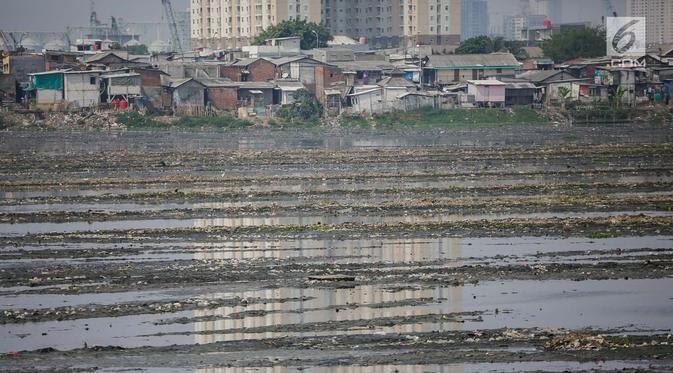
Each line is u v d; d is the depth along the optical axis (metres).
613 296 102.31
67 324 93.75
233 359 83.81
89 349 86.38
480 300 100.69
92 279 110.81
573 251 123.31
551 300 100.81
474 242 130.25
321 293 103.44
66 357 84.69
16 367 82.19
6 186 196.25
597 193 176.88
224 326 92.38
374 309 97.31
